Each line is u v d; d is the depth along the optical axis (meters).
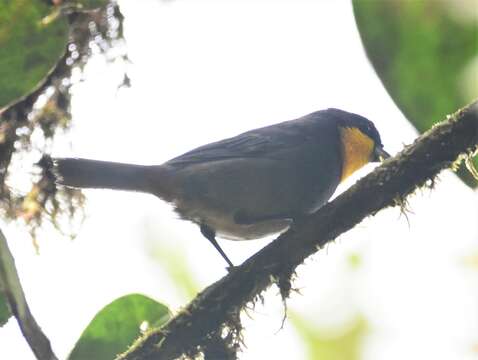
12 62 5.64
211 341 7.47
